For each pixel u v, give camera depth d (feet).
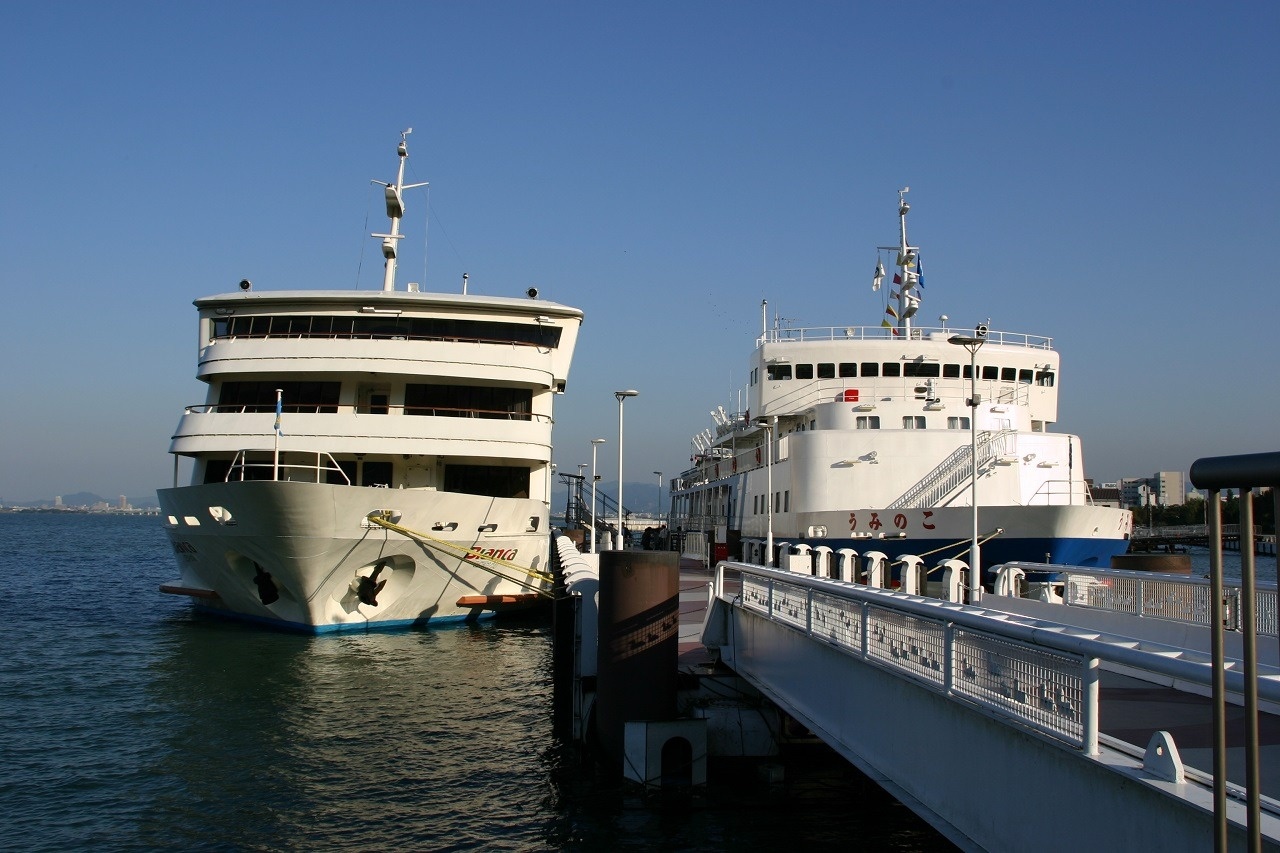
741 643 61.00
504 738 69.21
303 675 87.71
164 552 357.00
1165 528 345.31
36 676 89.51
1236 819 19.31
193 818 53.78
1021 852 26.94
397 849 49.73
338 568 99.45
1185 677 20.11
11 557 301.63
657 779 56.34
